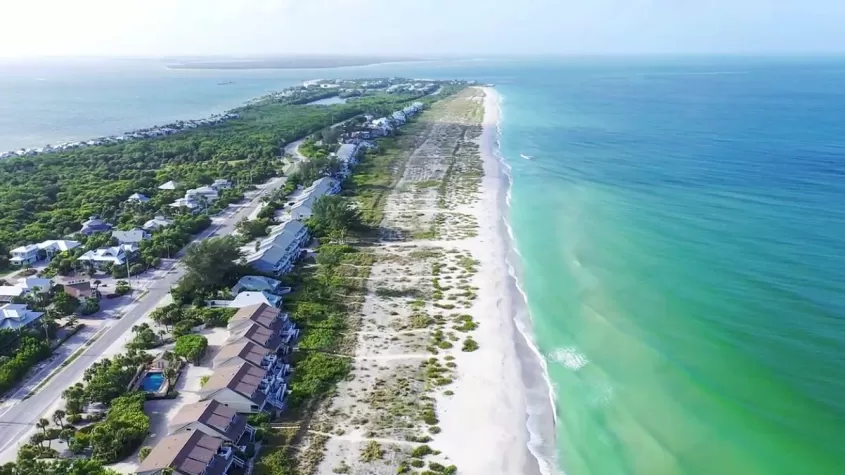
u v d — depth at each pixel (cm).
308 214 13875
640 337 8312
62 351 8275
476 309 9456
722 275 9881
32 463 5872
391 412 6956
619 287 9831
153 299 9969
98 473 5722
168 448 5847
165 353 7919
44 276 10800
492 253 11725
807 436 6216
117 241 12344
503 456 6288
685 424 6650
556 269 10825
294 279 10531
